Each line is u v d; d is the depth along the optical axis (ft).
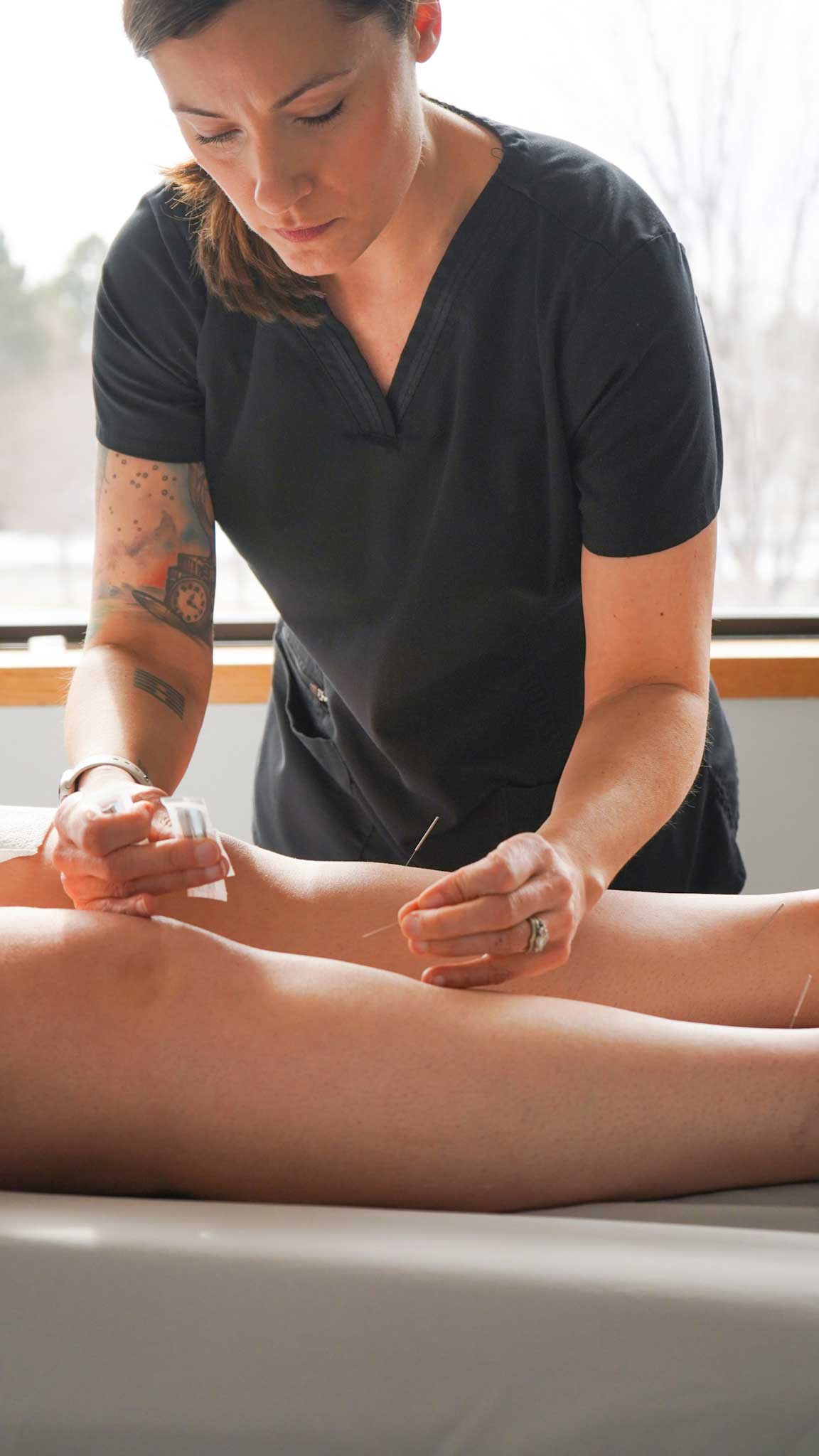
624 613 3.19
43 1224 2.01
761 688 6.62
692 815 3.94
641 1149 2.38
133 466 3.57
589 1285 1.94
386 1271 1.95
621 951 2.89
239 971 2.40
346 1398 1.97
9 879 2.91
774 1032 2.54
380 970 2.52
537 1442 1.98
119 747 3.14
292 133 2.54
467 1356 1.95
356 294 3.25
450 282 3.18
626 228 3.14
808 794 6.81
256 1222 2.06
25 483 7.06
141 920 2.45
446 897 2.33
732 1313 1.94
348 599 3.65
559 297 3.14
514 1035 2.39
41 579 7.18
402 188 2.77
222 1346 1.95
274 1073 2.31
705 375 3.20
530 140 3.28
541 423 3.28
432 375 3.29
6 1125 2.28
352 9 2.44
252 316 3.30
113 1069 2.28
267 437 3.48
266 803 4.51
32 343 6.86
